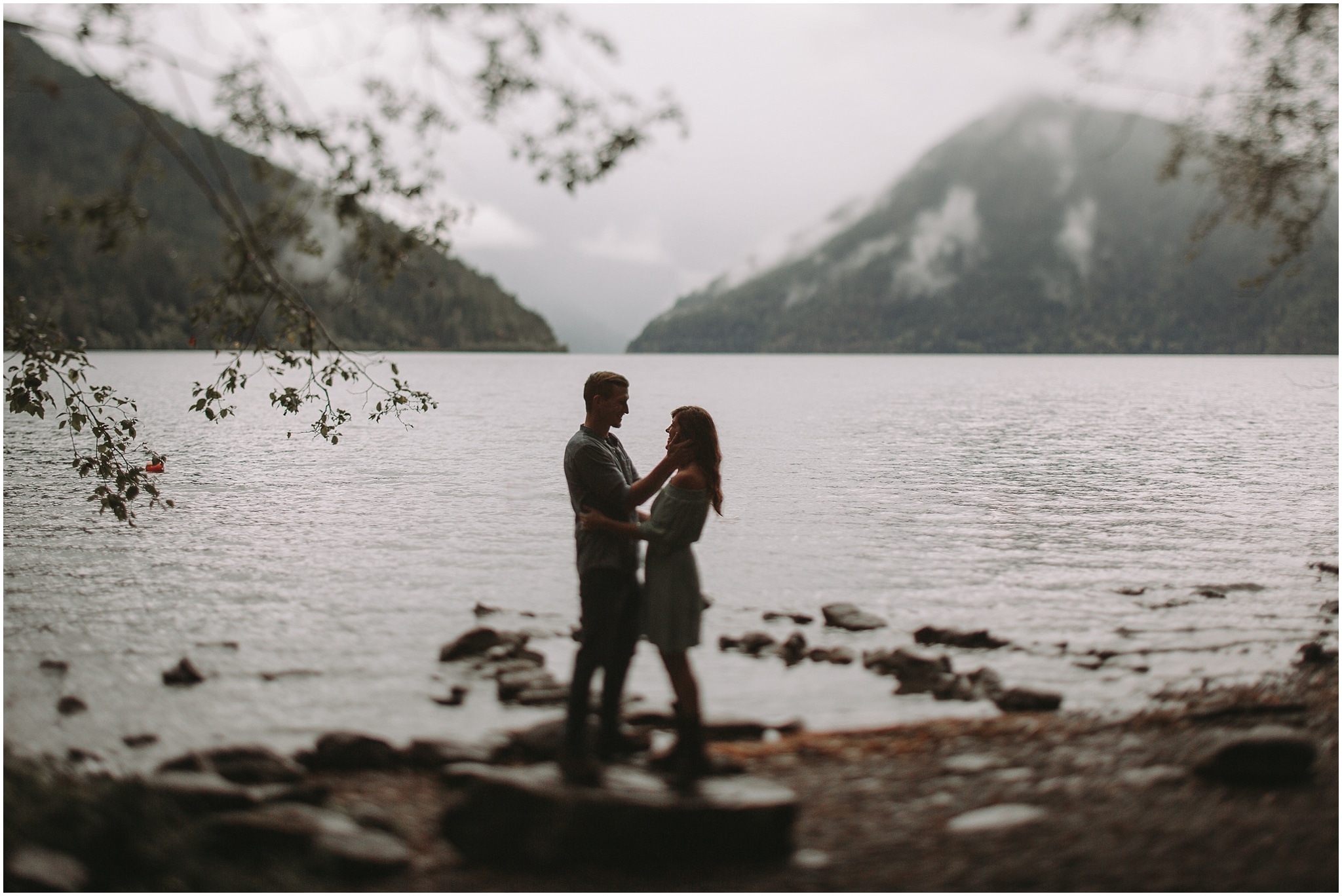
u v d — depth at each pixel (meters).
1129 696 7.06
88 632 8.62
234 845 4.23
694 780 4.90
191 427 31.16
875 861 4.14
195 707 6.86
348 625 8.99
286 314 6.65
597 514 5.40
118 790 4.50
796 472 21.61
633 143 6.01
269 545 12.52
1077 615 9.56
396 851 4.18
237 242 5.57
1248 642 8.55
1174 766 5.26
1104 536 13.79
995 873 3.92
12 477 18.06
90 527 13.44
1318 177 9.55
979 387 83.25
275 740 6.25
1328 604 9.94
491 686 7.36
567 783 4.51
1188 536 13.77
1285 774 4.88
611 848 4.16
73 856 3.84
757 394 69.88
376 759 5.77
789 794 4.43
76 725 6.48
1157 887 3.70
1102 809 4.63
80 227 4.87
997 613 9.66
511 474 20.30
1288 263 10.01
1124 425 38.25
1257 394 69.75
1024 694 6.86
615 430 32.62
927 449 27.39
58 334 9.73
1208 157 9.77
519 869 4.16
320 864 4.04
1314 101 8.92
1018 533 13.98
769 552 12.54
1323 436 33.00
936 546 13.02
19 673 7.52
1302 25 8.45
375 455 23.89
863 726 6.51
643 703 6.90
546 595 10.23
